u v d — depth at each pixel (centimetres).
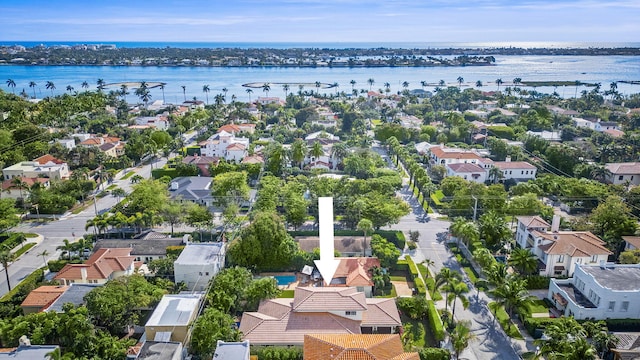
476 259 10250
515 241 11888
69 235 12588
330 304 8075
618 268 9219
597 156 18750
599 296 8350
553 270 10050
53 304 8325
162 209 12812
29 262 11056
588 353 6172
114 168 18412
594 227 11738
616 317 8356
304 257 10462
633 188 14175
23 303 8612
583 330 7025
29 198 14188
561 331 6762
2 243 11519
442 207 14362
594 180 15625
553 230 10662
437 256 11288
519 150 19312
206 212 12688
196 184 15662
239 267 9469
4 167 17325
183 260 9712
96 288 8350
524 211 13000
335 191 14062
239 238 10475
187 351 7212
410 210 13425
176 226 13225
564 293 8812
